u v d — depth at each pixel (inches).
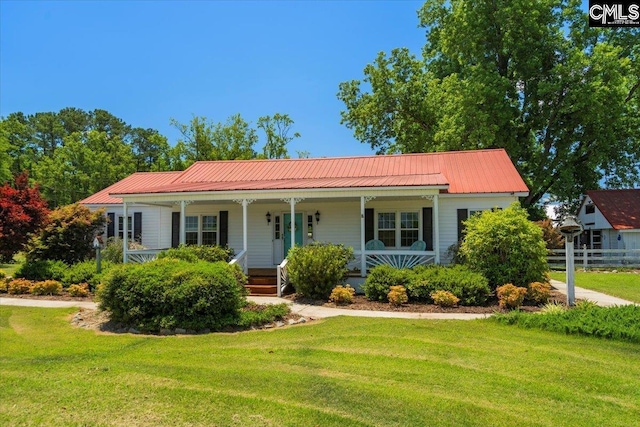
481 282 440.5
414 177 612.1
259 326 356.8
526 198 1067.9
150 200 611.8
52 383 213.3
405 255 551.5
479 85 954.7
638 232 986.7
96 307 434.6
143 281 357.4
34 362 253.1
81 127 2325.3
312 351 275.0
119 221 836.6
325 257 487.8
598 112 924.6
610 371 237.1
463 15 1039.0
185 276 361.1
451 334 317.7
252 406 185.6
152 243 800.9
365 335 315.9
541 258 463.2
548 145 1057.5
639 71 1043.9
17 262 977.5
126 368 238.2
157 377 222.4
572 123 1013.2
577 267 879.1
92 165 1640.0
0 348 289.7
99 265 548.7
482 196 584.7
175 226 717.3
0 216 575.5
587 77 944.9
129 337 324.2
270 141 1562.5
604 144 1007.0
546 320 335.9
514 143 1003.3
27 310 428.1
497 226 468.8
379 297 465.4
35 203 608.1
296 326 355.6
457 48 1069.1
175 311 346.9
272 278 565.0
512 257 462.3
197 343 304.3
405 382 217.9
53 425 169.2
